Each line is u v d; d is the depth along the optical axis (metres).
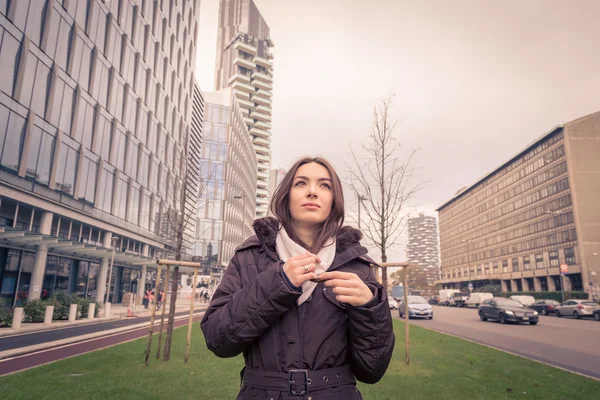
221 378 5.89
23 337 12.44
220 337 1.13
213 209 60.59
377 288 1.19
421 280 108.38
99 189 26.78
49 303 18.14
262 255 1.34
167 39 39.62
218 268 59.03
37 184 20.39
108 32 27.73
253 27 133.62
